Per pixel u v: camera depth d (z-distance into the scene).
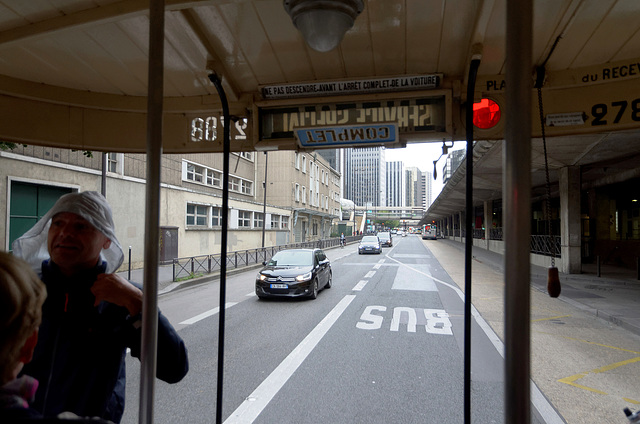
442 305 10.41
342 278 16.34
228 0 1.83
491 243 34.72
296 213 43.28
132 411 4.38
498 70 2.50
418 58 2.45
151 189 1.37
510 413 0.95
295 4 1.56
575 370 5.66
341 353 6.38
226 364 5.88
